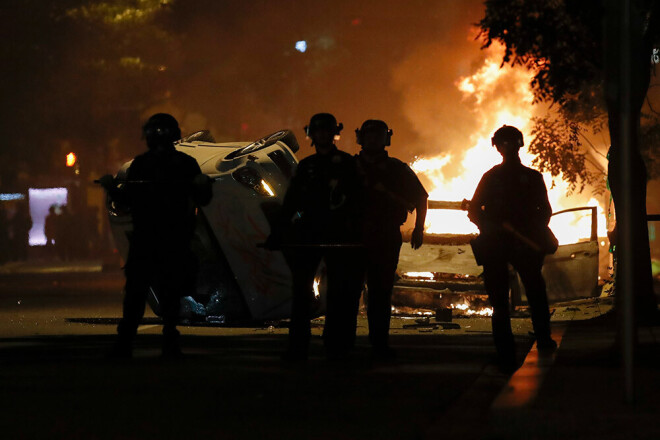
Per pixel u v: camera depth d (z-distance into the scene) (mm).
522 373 26578
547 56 44812
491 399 23359
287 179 43000
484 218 30141
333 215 30125
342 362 30047
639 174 41000
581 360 28875
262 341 36719
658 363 28062
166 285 30516
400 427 20469
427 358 31203
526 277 32062
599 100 56000
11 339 37281
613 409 20891
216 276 42750
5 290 74750
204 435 19562
